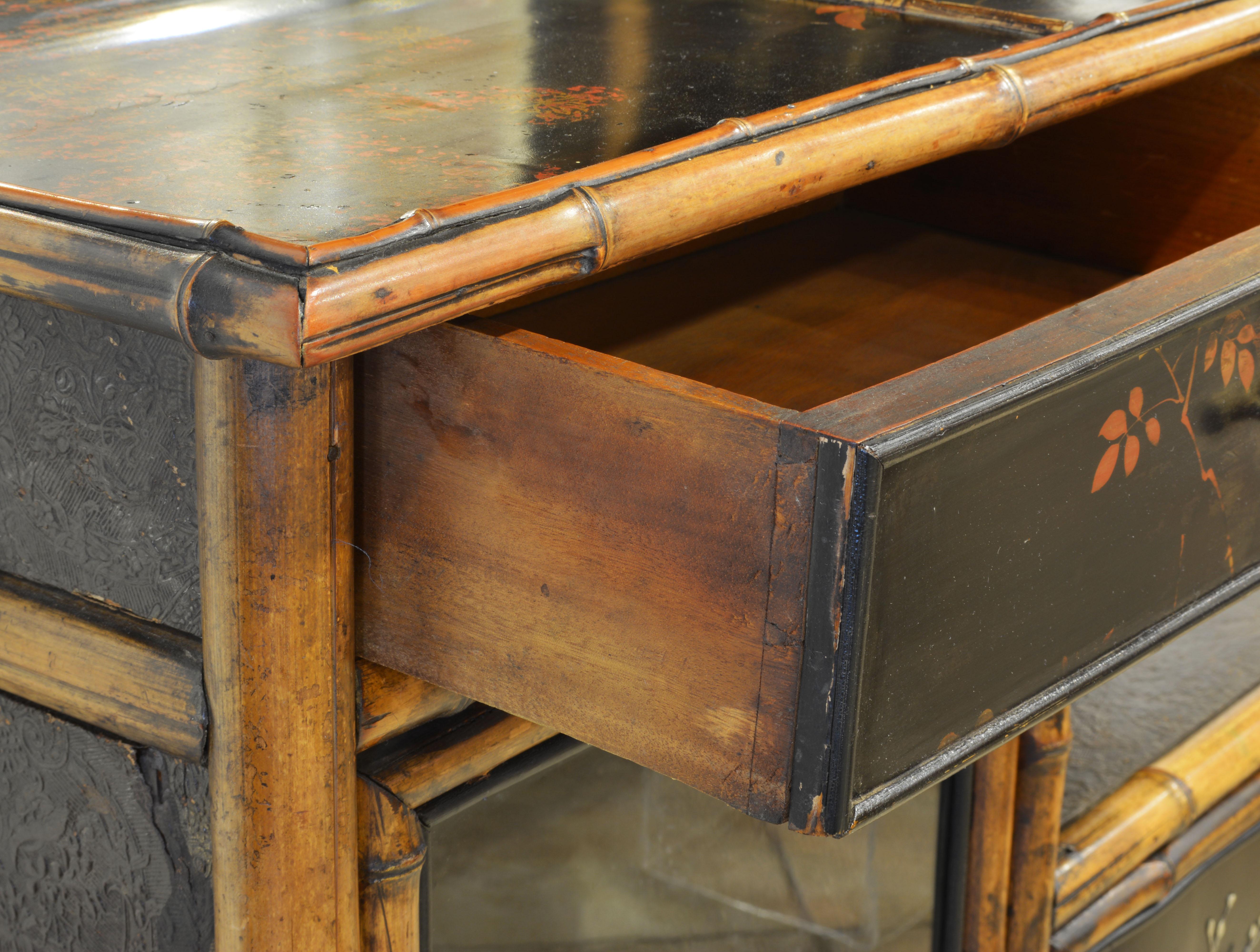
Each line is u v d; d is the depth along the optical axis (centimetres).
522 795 71
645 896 80
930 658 50
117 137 60
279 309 43
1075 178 101
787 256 102
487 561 56
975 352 52
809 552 46
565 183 52
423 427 56
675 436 48
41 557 65
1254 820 122
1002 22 86
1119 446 56
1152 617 63
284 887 61
